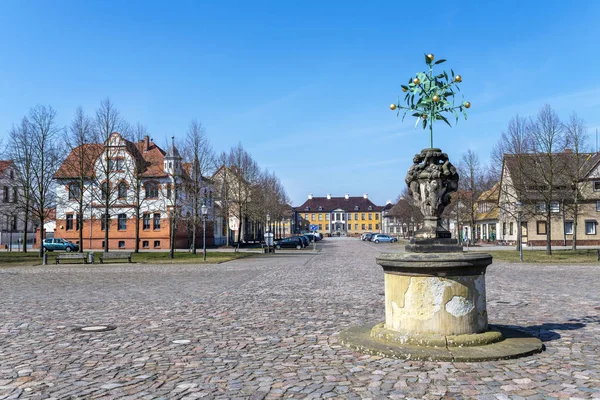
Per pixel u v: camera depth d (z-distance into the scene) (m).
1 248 62.81
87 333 9.33
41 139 40.34
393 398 5.41
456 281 7.48
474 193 59.72
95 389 5.87
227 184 59.25
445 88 8.41
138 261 35.94
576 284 18.08
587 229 58.41
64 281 21.55
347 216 193.88
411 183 8.38
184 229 58.97
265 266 30.42
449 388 5.71
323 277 21.69
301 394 5.60
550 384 5.83
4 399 5.54
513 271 25.20
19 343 8.51
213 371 6.61
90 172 43.19
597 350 7.51
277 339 8.64
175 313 11.70
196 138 42.47
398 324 7.75
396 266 7.64
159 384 6.04
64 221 59.34
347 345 7.87
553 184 38.16
